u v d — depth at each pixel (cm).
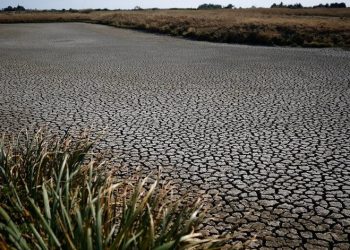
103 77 993
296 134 543
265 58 1356
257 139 525
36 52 1585
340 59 1302
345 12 6203
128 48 1734
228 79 954
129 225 195
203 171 425
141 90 831
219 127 578
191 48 1722
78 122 605
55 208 211
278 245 289
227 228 312
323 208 344
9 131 563
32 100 748
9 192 265
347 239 297
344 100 729
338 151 479
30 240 215
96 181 263
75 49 1703
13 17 5741
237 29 2362
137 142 517
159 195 241
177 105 704
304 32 2094
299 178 405
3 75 1030
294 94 784
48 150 362
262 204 352
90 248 174
